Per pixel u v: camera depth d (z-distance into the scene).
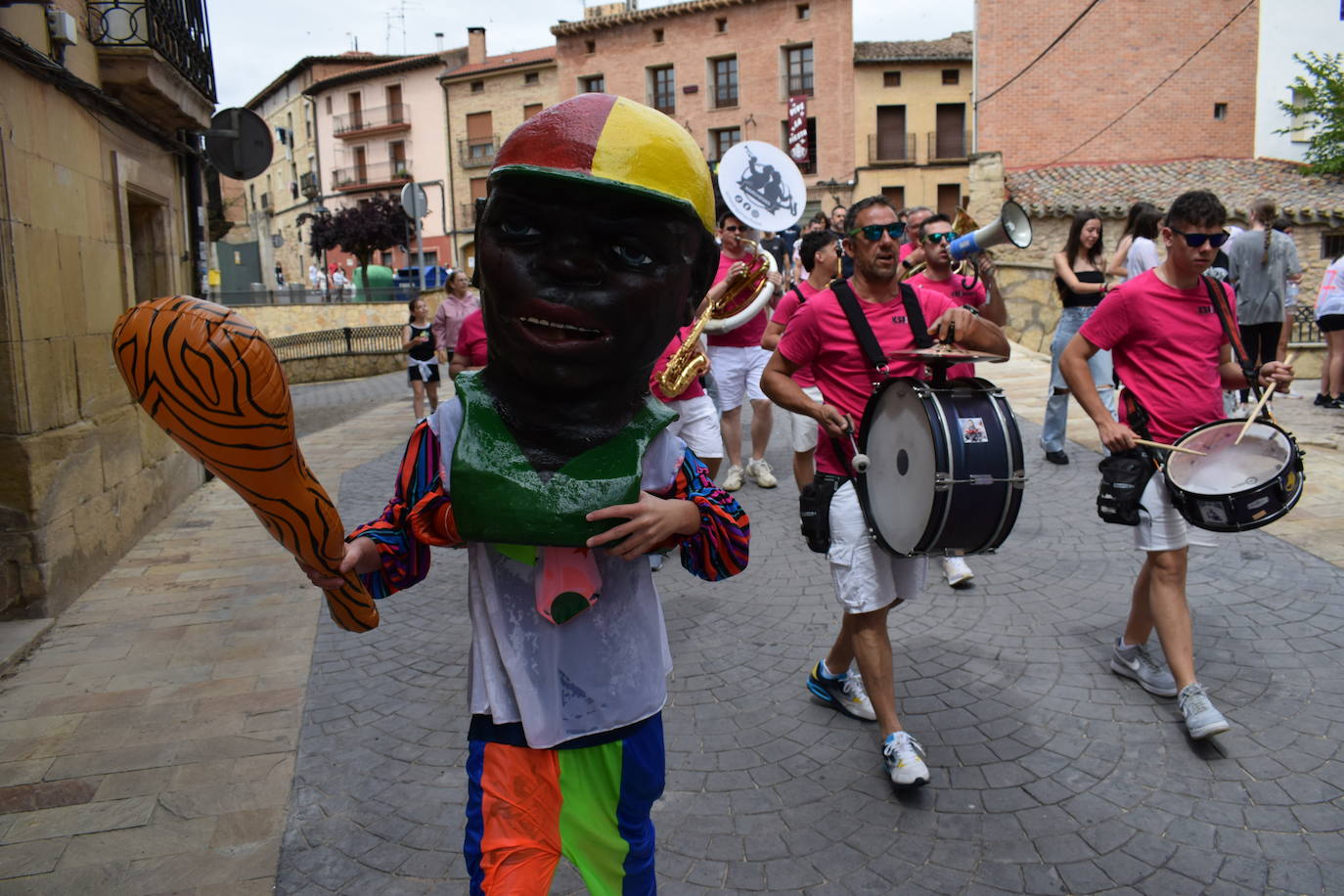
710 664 3.95
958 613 4.35
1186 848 2.64
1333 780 2.92
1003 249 18.52
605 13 41.66
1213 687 3.54
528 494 1.50
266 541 6.16
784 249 12.17
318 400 15.83
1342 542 4.98
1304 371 11.10
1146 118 21.03
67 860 2.75
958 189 36.91
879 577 2.98
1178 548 3.24
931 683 3.67
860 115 36.59
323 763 3.27
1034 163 21.23
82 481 5.24
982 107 21.30
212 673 4.06
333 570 1.48
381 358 22.33
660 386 4.18
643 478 1.68
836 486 3.07
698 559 1.79
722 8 37.50
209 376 1.13
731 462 6.76
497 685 1.69
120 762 3.30
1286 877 2.50
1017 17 20.98
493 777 1.72
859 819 2.83
